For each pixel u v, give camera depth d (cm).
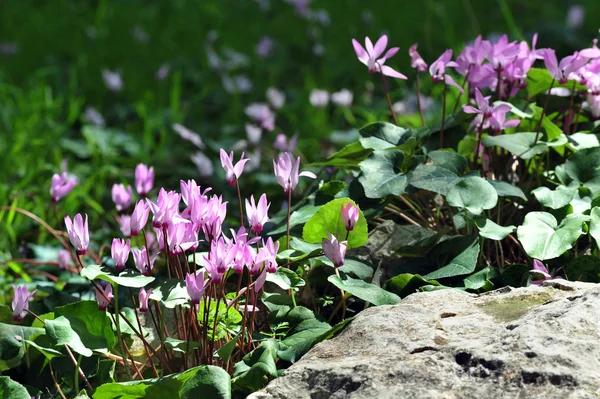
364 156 505
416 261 445
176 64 1184
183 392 336
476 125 507
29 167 837
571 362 305
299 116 1019
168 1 1464
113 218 759
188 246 370
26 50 1281
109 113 1067
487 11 1341
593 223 412
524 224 420
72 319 390
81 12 1453
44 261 625
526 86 519
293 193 700
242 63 1152
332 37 1270
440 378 315
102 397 354
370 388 317
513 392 302
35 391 410
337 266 380
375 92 1080
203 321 383
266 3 1394
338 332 371
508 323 341
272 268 370
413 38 1206
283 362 405
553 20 1286
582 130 549
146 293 373
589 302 338
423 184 444
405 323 354
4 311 470
